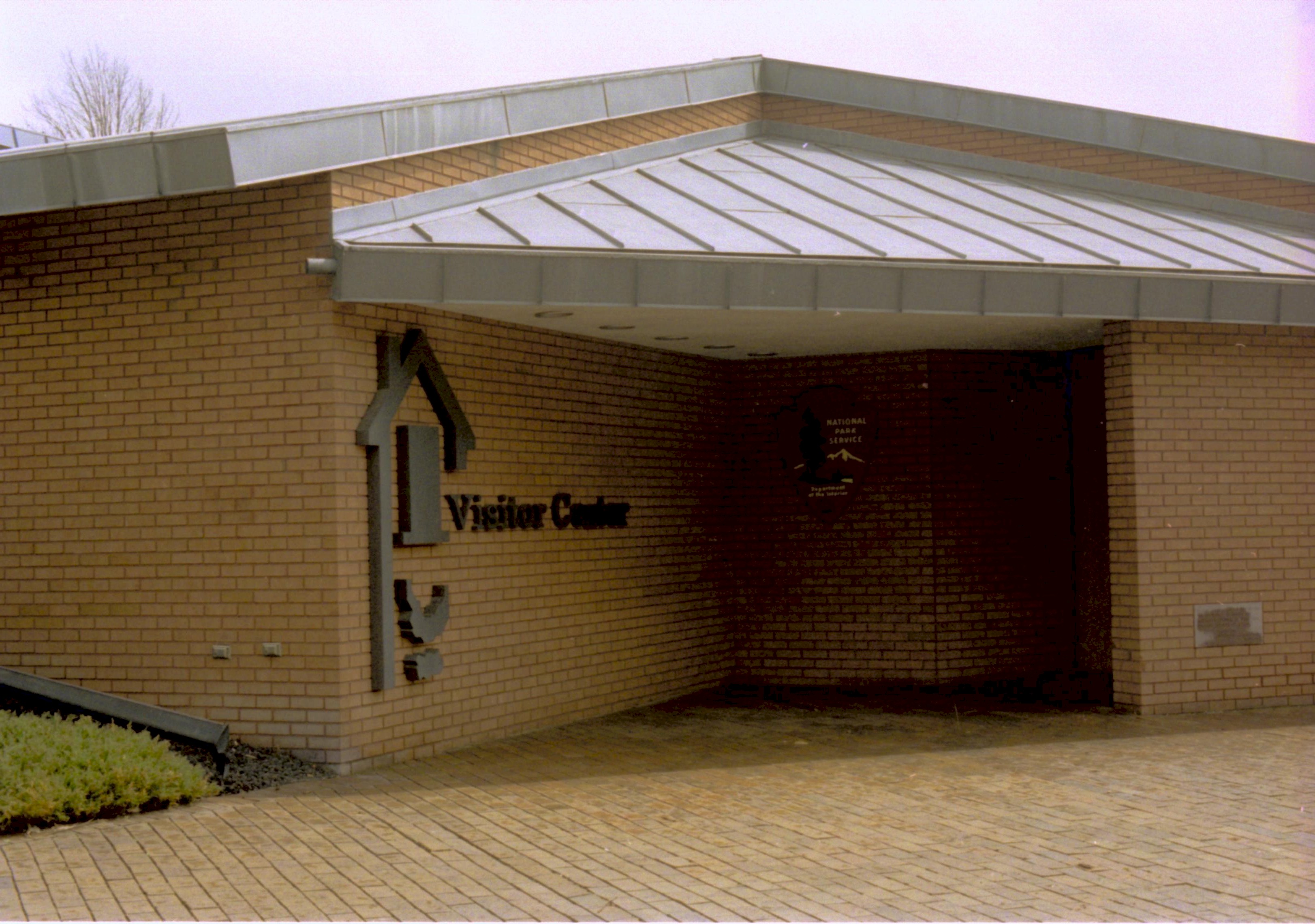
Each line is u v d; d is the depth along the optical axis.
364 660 9.52
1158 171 14.30
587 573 12.16
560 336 11.93
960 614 13.87
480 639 10.77
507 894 6.45
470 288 9.30
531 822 7.95
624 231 10.37
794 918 6.07
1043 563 14.38
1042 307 10.55
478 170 11.05
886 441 13.97
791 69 15.62
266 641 9.47
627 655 12.66
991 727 11.31
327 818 8.03
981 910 6.17
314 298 9.37
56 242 10.06
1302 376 12.15
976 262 10.38
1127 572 11.77
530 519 11.38
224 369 9.60
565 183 12.07
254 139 8.72
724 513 14.49
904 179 13.97
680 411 13.74
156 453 9.80
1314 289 11.26
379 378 9.75
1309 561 12.14
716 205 11.66
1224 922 5.97
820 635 14.18
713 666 14.11
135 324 9.85
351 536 9.43
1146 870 6.82
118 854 7.14
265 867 6.91
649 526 13.12
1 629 10.16
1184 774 9.23
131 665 9.82
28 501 10.13
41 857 7.06
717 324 11.43
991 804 8.37
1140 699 11.70
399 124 9.99
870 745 10.60
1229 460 11.91
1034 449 14.37
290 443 9.41
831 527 14.16
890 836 7.56
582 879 6.71
